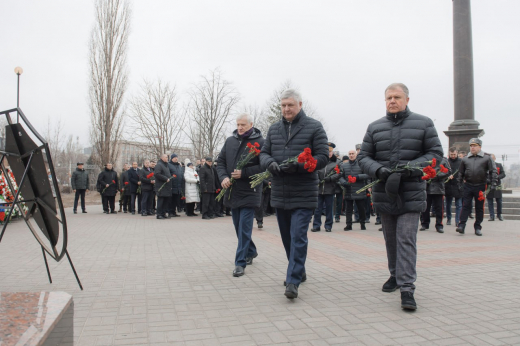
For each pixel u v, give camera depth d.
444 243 7.94
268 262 6.00
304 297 4.16
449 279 4.95
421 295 4.26
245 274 5.20
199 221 12.87
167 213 15.71
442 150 4.15
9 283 4.68
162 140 27.33
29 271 5.34
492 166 9.06
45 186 3.56
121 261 6.06
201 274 5.19
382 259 6.22
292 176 4.31
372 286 4.61
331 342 3.00
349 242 8.08
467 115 17.02
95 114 30.17
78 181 16.30
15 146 3.66
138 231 9.99
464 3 17.06
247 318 3.52
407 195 4.00
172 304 3.91
